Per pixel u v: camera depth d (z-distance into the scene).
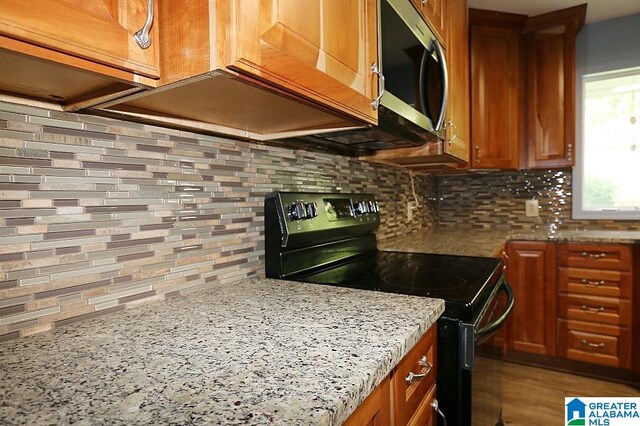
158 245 0.95
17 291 0.70
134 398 0.49
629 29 2.58
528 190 2.91
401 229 2.47
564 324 2.38
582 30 2.71
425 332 0.86
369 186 2.05
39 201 0.73
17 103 0.70
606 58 2.64
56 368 0.58
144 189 0.91
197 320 0.80
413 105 1.40
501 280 1.48
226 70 0.61
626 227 2.61
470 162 2.51
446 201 3.21
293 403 0.47
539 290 2.44
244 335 0.71
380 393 0.67
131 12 0.58
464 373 0.96
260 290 1.06
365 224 1.64
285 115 0.97
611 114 2.70
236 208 1.18
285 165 1.40
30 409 0.46
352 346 0.65
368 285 1.13
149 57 0.62
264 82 0.70
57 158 0.75
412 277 1.24
